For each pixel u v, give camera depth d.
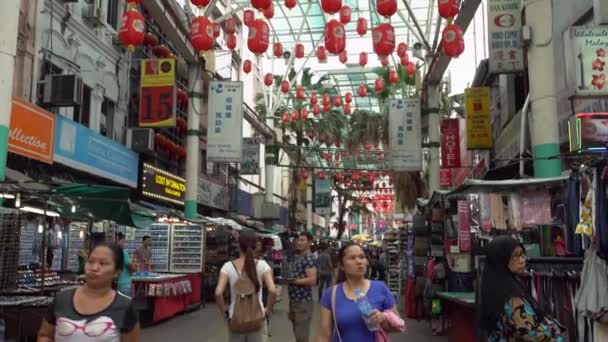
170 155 22.39
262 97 39.44
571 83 8.64
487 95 17.59
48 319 3.39
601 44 8.59
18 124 11.37
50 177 13.59
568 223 6.52
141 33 11.70
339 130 38.50
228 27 16.11
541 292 6.23
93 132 15.07
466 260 10.93
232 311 5.84
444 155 20.94
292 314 7.86
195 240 16.16
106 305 3.37
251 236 6.06
